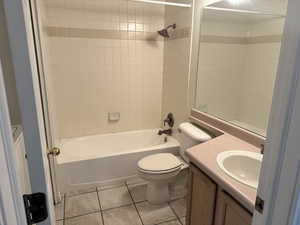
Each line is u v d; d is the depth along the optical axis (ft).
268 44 4.89
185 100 8.18
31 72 1.69
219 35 6.27
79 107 9.09
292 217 1.93
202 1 6.82
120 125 9.96
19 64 1.65
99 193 7.50
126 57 9.23
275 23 4.67
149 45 9.43
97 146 9.40
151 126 10.46
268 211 2.16
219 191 4.04
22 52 1.63
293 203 1.90
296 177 1.83
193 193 4.94
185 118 8.27
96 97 9.23
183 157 7.38
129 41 9.09
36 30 5.24
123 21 8.79
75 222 6.20
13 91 4.21
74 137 9.32
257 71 5.21
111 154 7.80
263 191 2.22
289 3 1.77
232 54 5.93
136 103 9.95
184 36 7.89
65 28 8.10
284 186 1.95
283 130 1.91
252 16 5.25
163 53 9.71
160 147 8.35
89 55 8.68
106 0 8.34
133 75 9.55
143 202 7.07
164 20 9.29
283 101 1.89
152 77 9.87
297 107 1.77
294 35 1.74
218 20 6.28
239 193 3.41
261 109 5.15
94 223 6.18
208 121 6.92
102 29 8.58
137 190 7.70
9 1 1.52
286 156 1.90
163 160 6.97
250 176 4.59
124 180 8.14
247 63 5.50
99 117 9.52
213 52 6.59
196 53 7.30
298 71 1.74
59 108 8.77
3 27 3.95
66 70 8.50
